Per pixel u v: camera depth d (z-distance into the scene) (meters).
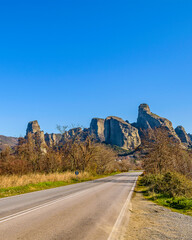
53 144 43.84
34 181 22.84
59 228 6.43
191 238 6.33
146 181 27.23
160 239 6.16
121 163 101.38
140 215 9.87
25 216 7.76
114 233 6.42
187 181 17.41
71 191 17.44
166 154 29.17
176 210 11.86
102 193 16.95
